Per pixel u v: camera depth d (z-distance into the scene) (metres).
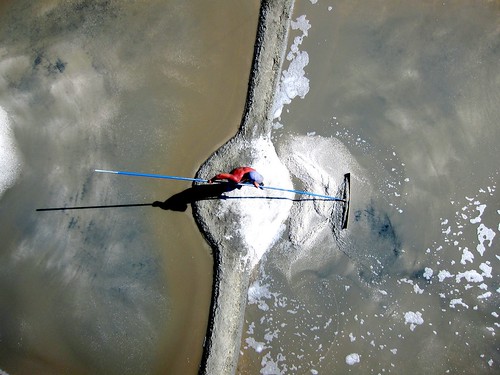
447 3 5.93
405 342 5.49
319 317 5.55
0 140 5.88
